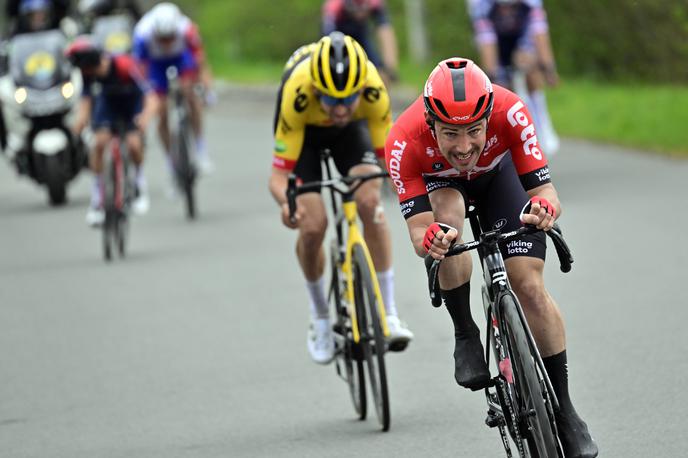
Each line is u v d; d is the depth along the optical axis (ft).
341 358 76.64
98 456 63.52
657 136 165.99
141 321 92.79
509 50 135.33
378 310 63.87
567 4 258.98
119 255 119.24
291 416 68.08
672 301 85.46
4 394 76.43
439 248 49.03
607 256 101.14
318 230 69.62
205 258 114.93
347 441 62.69
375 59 137.08
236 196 150.20
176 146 135.13
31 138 151.94
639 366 71.05
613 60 260.83
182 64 143.54
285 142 69.10
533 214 48.78
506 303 49.60
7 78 149.89
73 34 166.91
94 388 76.28
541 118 141.08
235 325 89.56
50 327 93.04
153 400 72.79
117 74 121.19
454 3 284.82
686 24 235.81
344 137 71.36
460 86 48.11
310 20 349.00
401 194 53.21
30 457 64.23
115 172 117.70
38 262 119.14
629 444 58.13
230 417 68.54
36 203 159.12
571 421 51.08
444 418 64.85
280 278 104.73
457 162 49.70
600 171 143.95
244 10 360.07
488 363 53.72
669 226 110.83
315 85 65.26
